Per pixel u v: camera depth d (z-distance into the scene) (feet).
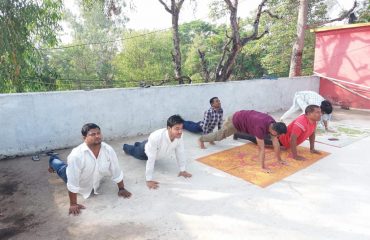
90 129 10.16
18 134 15.76
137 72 116.06
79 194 11.46
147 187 12.11
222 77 41.81
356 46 30.04
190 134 20.43
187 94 22.04
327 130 21.03
